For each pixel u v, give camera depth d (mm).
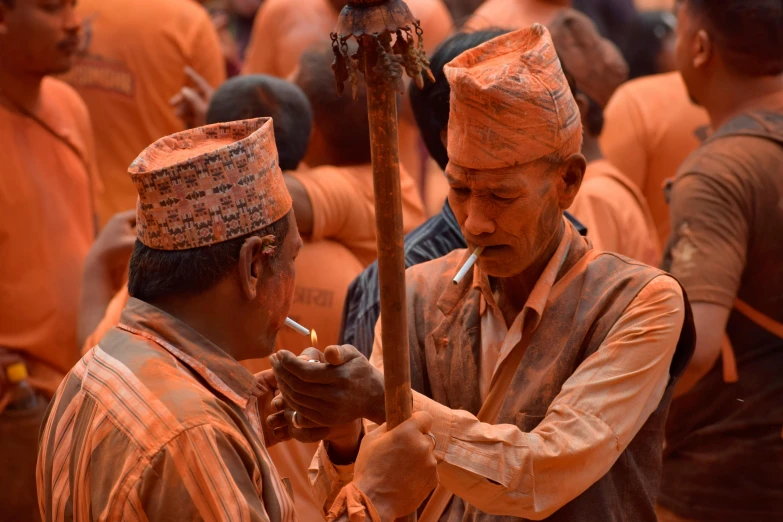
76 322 8164
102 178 10406
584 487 3959
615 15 14711
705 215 6301
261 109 6359
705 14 6598
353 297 5586
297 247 3898
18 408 7801
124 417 3475
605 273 4234
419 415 3656
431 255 5414
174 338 3635
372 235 6707
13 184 7898
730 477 6547
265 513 3449
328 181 6457
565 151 4016
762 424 6445
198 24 10664
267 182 3715
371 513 3531
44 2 7852
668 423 6824
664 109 9266
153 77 10438
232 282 3678
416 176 10953
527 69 3916
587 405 3951
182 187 3566
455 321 4422
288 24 11391
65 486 3596
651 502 4285
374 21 3289
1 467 7805
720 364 6543
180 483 3326
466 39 5273
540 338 4184
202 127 3879
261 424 4273
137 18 10375
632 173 9289
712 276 6188
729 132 6477
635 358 4016
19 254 7914
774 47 6477
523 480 3840
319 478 4246
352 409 3748
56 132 8336
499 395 4234
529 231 4012
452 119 3988
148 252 3674
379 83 3355
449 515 4461
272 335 3889
